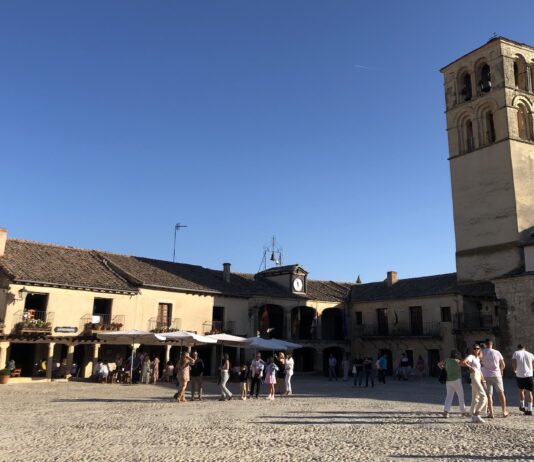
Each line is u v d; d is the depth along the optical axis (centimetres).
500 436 1074
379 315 4612
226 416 1461
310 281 5009
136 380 2969
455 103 4619
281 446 991
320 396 2195
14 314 2914
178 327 3647
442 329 4034
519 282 3391
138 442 1043
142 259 4062
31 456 911
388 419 1367
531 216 4069
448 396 1405
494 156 4206
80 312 3178
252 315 4109
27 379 2848
